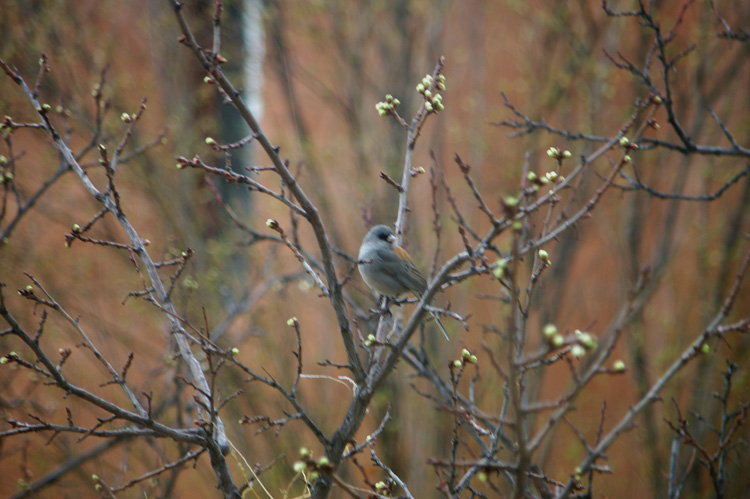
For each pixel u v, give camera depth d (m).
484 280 13.73
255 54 13.88
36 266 11.85
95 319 12.16
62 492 10.66
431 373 8.70
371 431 13.27
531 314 13.46
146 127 13.56
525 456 4.19
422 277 8.75
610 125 14.30
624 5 13.51
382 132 14.03
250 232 9.22
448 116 15.91
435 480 11.45
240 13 13.80
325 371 13.12
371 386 5.73
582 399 14.78
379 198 13.40
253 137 5.72
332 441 5.77
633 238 13.79
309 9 13.42
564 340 3.90
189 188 13.29
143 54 14.26
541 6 14.59
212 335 11.40
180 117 13.39
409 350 9.03
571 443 13.25
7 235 8.03
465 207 14.66
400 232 6.47
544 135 13.82
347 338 5.78
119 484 9.46
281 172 5.73
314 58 15.30
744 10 13.61
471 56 15.45
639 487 13.16
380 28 14.37
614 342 4.14
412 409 12.06
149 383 11.45
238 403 11.66
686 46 13.73
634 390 13.98
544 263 5.37
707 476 12.90
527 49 14.55
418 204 14.76
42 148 11.91
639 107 6.30
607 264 16.14
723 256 13.56
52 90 11.79
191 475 11.82
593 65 12.93
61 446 10.70
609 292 15.66
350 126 13.97
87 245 12.77
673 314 14.55
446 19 15.41
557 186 5.39
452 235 14.49
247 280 13.56
